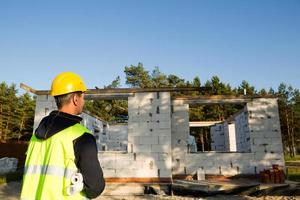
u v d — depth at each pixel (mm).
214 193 9648
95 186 1642
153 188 10477
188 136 12430
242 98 12383
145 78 36938
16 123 37594
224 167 11867
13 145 20078
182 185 10086
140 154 11086
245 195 9680
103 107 33375
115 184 10859
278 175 10523
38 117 11789
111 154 11125
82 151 1648
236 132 15586
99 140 18844
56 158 1663
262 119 12102
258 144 11906
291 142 40156
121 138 22188
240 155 11898
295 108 42656
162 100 11453
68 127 1734
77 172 1670
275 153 11781
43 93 11953
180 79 37906
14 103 39375
